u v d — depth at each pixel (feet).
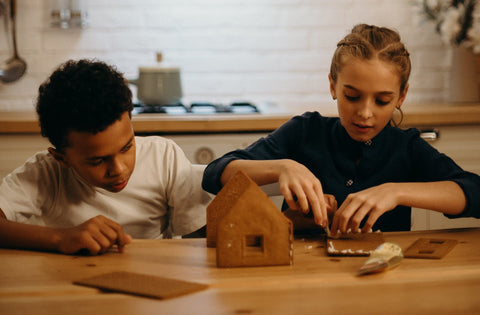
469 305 2.14
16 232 3.03
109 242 2.91
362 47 3.56
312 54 8.30
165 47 8.12
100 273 2.56
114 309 2.12
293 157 4.51
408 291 2.28
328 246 2.91
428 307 2.12
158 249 2.99
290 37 8.25
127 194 4.09
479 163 6.74
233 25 8.16
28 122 6.20
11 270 2.62
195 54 8.18
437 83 8.43
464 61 7.70
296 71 8.32
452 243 2.99
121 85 3.27
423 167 4.15
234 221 2.62
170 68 7.16
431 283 2.37
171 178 4.22
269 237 2.63
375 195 3.16
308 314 2.05
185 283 2.36
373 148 4.21
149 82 7.10
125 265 2.69
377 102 3.61
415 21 8.32
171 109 7.22
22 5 7.77
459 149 6.70
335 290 2.30
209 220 3.01
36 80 7.92
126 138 3.26
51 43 7.90
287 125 4.51
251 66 8.27
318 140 4.40
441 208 3.29
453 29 7.42
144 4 8.00
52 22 7.80
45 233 3.00
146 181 4.16
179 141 6.36
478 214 3.41
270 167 3.46
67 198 3.91
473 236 3.20
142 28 8.05
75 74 3.18
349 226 3.09
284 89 8.34
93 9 7.93
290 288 2.33
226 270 2.58
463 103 7.76
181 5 8.07
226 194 3.01
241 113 6.77
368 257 2.78
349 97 3.64
